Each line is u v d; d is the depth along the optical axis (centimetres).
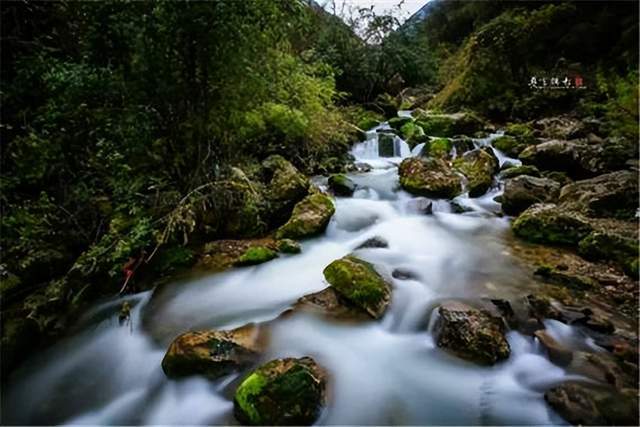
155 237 463
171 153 504
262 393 273
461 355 323
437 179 695
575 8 1259
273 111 640
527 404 284
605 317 346
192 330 377
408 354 342
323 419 283
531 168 731
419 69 1592
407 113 1395
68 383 344
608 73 1155
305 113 749
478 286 420
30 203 407
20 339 353
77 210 443
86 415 314
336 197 684
